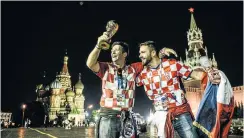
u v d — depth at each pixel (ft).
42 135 77.41
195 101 173.88
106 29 13.16
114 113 13.52
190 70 15.17
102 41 12.95
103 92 13.98
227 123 14.84
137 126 14.10
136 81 15.34
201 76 15.47
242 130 73.92
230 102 14.94
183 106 14.74
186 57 238.27
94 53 13.23
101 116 13.75
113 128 13.35
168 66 15.01
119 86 13.79
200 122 14.79
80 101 314.76
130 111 13.87
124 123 13.32
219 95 14.76
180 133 14.67
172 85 14.88
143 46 15.14
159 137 14.60
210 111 14.97
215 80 14.97
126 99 13.80
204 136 14.65
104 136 13.33
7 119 264.72
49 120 279.28
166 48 15.06
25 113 270.67
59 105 293.23
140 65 15.31
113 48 14.14
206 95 15.17
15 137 67.77
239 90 138.00
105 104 13.74
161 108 14.83
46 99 303.27
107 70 14.02
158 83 14.94
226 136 14.71
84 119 294.05
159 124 14.70
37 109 278.26
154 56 15.19
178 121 14.57
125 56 14.23
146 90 15.48
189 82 181.37
